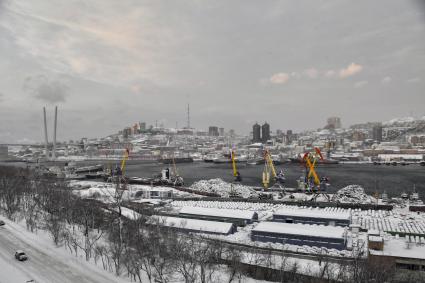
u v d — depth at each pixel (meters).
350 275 102.31
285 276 107.31
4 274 113.12
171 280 106.56
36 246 139.38
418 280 102.94
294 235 135.62
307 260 121.12
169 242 121.38
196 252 113.31
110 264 118.06
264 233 140.62
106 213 172.00
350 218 162.00
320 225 151.00
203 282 99.75
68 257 127.94
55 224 143.88
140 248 117.12
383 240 122.12
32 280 109.38
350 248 126.69
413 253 112.50
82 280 109.81
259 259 117.88
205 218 175.12
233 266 106.94
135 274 110.50
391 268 104.88
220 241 133.25
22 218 177.88
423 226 151.50
